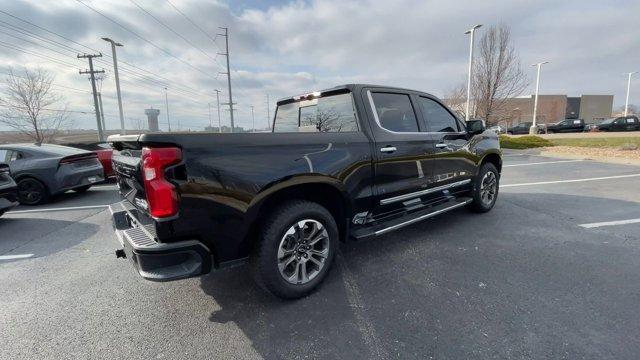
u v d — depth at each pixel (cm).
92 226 554
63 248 448
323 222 300
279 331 250
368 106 353
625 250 371
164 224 227
